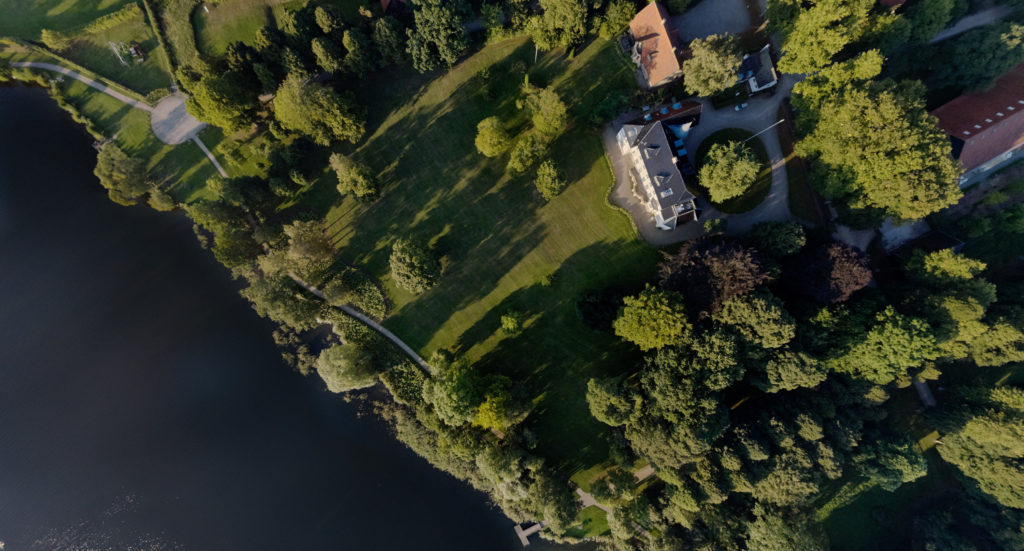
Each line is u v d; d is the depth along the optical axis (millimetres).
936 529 83062
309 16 79062
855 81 70438
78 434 87125
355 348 82562
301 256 79062
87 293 89500
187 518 86500
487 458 77000
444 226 85875
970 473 81312
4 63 89500
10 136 91438
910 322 69875
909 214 69125
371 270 87375
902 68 79562
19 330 88438
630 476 81562
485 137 76625
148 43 89312
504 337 85312
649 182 76875
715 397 70812
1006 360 75938
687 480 76438
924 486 87750
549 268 84125
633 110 81688
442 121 85625
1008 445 75438
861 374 76312
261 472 87938
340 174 79562
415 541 88000
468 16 78062
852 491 87938
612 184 82438
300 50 80188
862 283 70125
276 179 83938
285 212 87812
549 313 84375
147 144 89938
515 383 81500
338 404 88875
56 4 89625
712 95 81125
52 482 86312
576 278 83625
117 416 87688
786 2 72250
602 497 80188
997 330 74000
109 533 85625
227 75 78500
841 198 75562
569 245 83812
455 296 86000
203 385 88750
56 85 89875
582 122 83188
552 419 85812
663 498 81688
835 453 74438
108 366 88438
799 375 69250
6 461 86312
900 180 66312
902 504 87688
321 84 83625
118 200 87625
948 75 77250
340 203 87562
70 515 85812
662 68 77062
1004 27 72500
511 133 84062
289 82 77625
